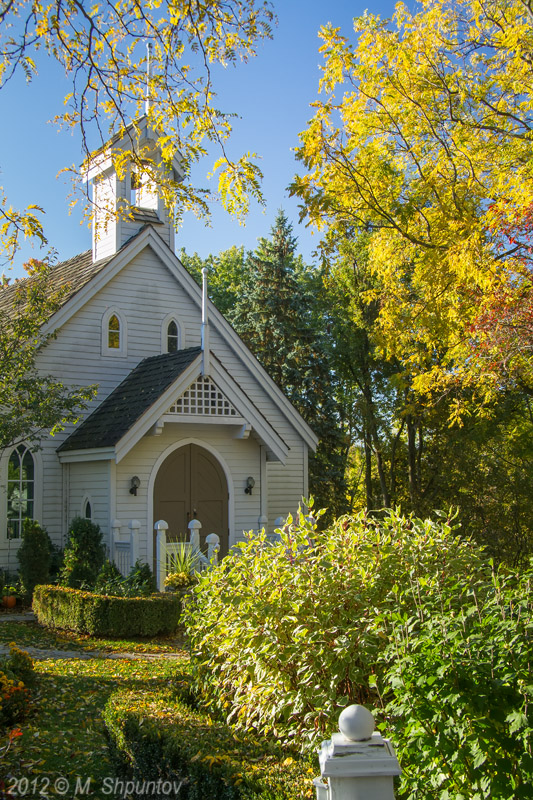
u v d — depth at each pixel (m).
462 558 5.63
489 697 3.73
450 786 3.82
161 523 15.54
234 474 18.91
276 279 35.25
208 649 6.29
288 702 5.09
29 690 7.88
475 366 14.29
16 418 15.62
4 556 17.56
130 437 16.28
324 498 34.25
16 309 18.08
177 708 5.81
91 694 8.30
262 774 4.20
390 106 12.75
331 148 11.91
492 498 31.84
